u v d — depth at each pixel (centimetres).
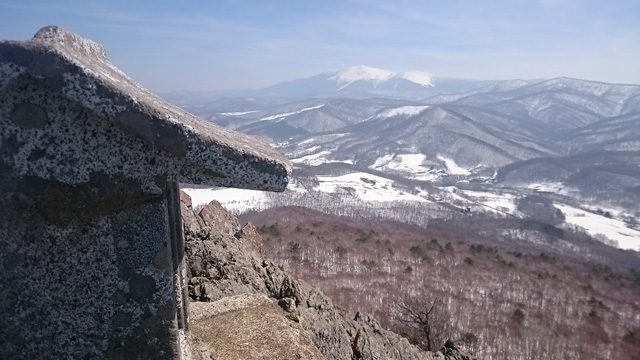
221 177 370
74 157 357
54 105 348
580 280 5856
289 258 4978
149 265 379
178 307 477
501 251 7188
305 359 752
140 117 344
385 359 1155
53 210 362
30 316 372
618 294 5425
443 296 4541
